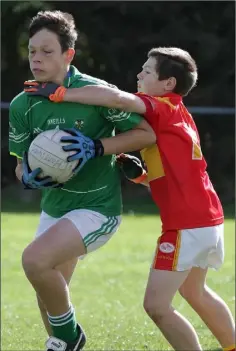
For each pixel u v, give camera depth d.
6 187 77.38
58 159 17.75
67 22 18.36
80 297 32.16
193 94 83.88
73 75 18.59
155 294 18.30
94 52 84.00
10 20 82.56
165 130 18.67
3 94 83.50
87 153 17.94
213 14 84.00
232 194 78.56
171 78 19.20
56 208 19.22
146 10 83.69
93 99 17.88
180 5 83.81
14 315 28.94
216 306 19.83
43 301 18.45
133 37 84.38
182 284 19.59
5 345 23.89
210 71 84.25
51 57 18.11
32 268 17.91
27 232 51.75
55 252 17.98
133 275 37.25
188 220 18.44
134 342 24.00
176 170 18.61
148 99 18.56
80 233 18.30
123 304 30.81
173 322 18.30
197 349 18.39
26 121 18.80
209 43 83.56
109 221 18.86
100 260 41.47
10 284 35.44
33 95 18.19
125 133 18.44
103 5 83.50
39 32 18.14
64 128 18.30
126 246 46.19
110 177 19.08
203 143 81.00
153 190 19.00
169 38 84.31
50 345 18.69
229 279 35.56
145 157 19.02
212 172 80.50
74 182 18.81
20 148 19.28
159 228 54.22
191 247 18.39
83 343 19.09
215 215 18.91
